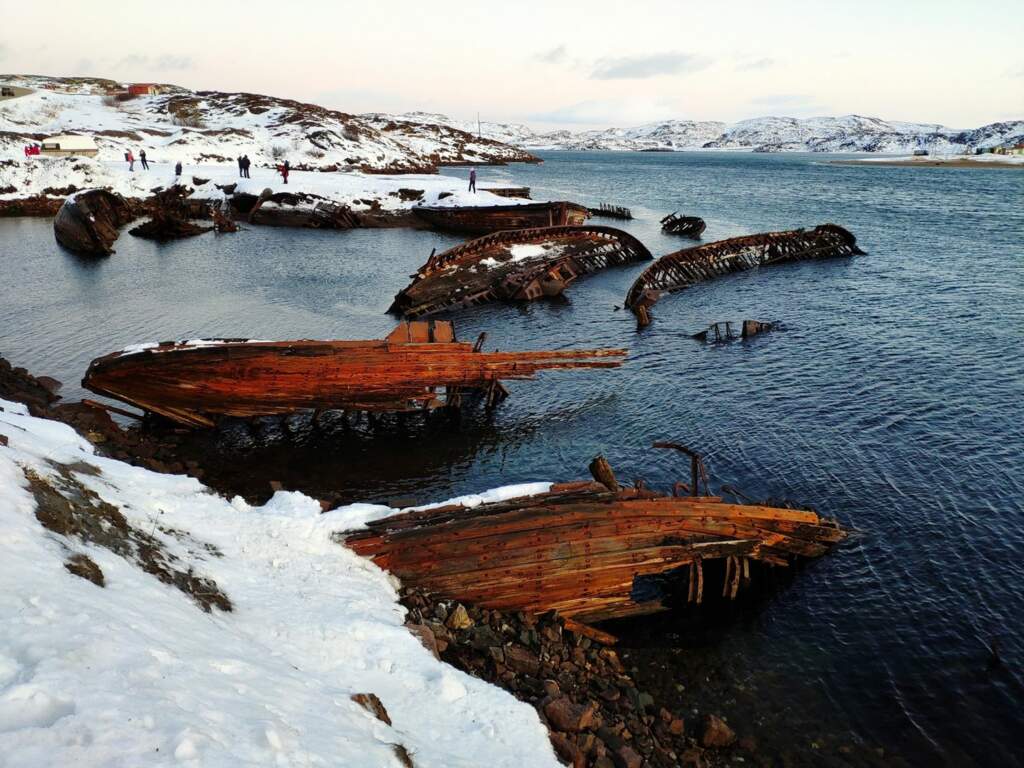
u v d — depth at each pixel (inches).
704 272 1806.1
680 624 512.1
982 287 1578.5
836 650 482.6
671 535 508.1
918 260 1953.7
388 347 810.2
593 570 492.7
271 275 1691.7
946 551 585.6
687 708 428.5
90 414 759.1
